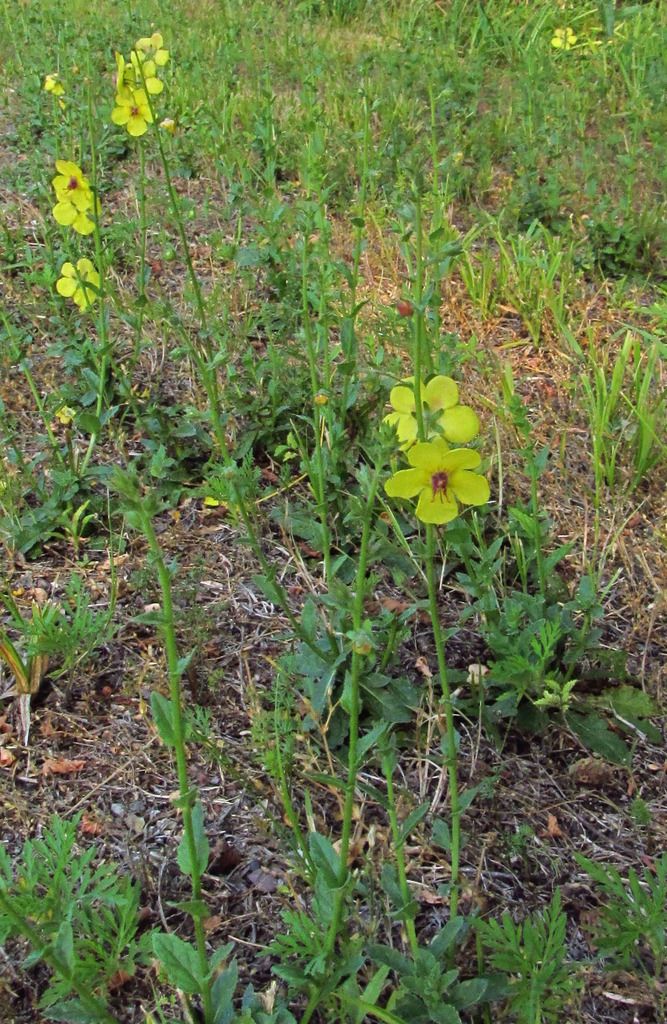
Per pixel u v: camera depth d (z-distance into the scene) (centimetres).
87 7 117
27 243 73
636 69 107
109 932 34
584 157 87
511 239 75
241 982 33
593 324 69
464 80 102
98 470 50
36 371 60
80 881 36
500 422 57
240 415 56
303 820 38
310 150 59
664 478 55
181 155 84
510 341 67
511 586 48
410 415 33
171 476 52
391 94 94
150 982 33
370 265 71
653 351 60
